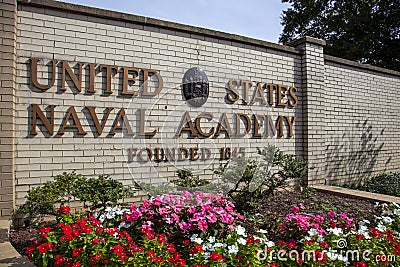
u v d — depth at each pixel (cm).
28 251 254
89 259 233
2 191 378
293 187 618
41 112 407
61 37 423
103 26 451
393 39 1588
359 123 763
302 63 646
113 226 298
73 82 427
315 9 1841
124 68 459
